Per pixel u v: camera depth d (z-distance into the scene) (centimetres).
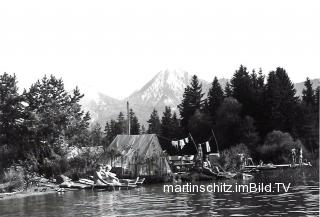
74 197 4697
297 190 4319
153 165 6575
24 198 4941
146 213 3120
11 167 6544
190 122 12888
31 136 7075
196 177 6406
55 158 7056
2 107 7112
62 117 7269
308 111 12388
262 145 11262
